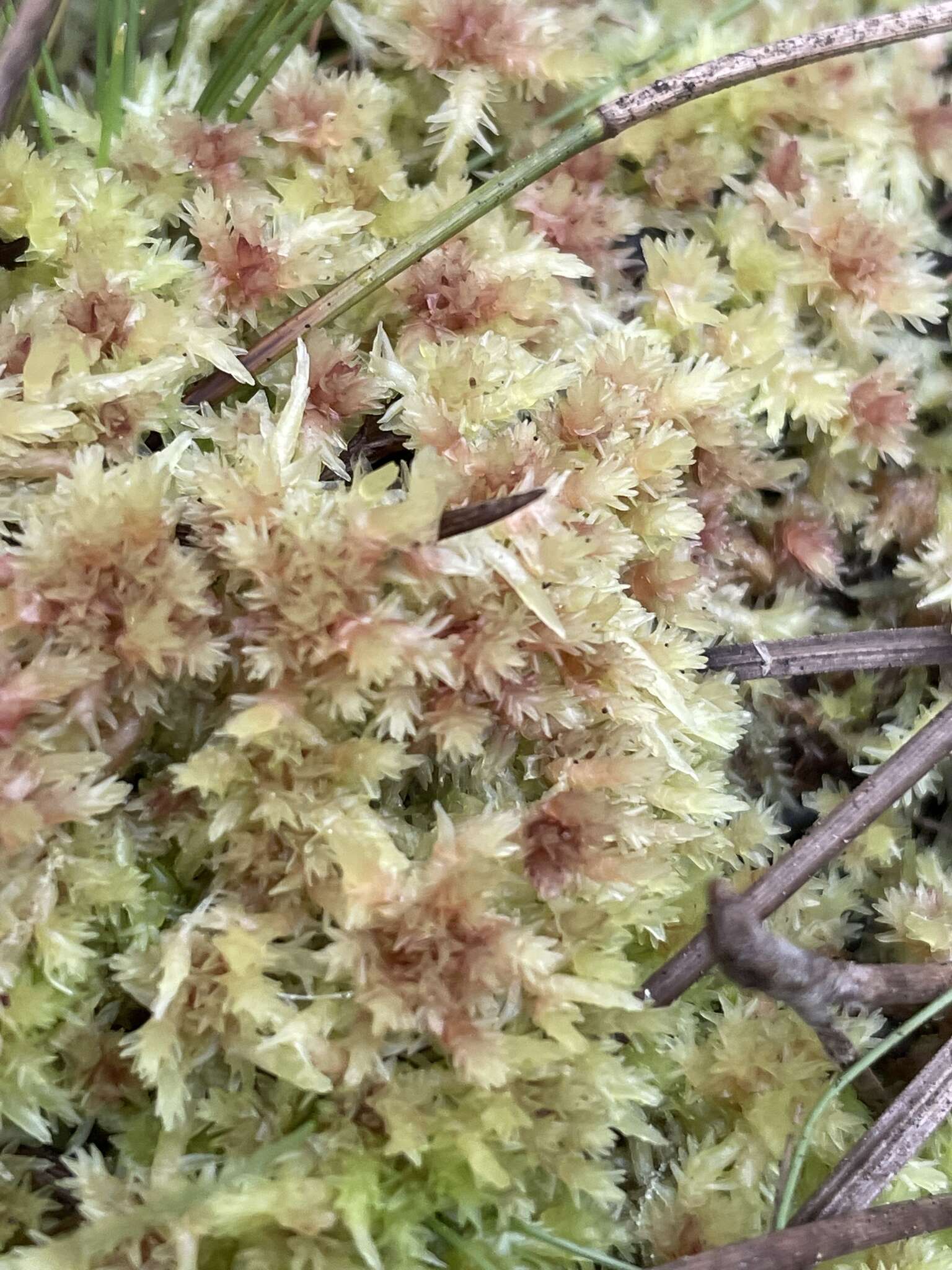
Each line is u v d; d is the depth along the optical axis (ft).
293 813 0.26
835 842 0.30
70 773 0.25
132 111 0.32
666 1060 0.29
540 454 0.28
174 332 0.28
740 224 0.34
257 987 0.25
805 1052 0.30
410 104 0.34
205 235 0.30
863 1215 0.27
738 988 0.30
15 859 0.25
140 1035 0.25
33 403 0.27
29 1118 0.25
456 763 0.27
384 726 0.27
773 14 0.35
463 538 0.26
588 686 0.28
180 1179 0.25
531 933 0.26
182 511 0.27
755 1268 0.26
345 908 0.26
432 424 0.28
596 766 0.28
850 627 0.35
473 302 0.31
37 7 0.30
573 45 0.34
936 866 0.33
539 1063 0.26
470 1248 0.26
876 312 0.34
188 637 0.26
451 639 0.27
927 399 0.35
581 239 0.34
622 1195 0.26
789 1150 0.28
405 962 0.26
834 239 0.33
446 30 0.33
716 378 0.31
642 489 0.30
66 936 0.25
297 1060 0.25
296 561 0.26
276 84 0.32
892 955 0.33
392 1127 0.25
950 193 0.36
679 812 0.29
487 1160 0.25
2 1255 0.25
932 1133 0.29
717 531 0.33
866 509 0.35
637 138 0.34
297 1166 0.26
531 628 0.27
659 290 0.33
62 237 0.29
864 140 0.35
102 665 0.26
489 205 0.29
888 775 0.31
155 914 0.27
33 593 0.25
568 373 0.30
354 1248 0.25
